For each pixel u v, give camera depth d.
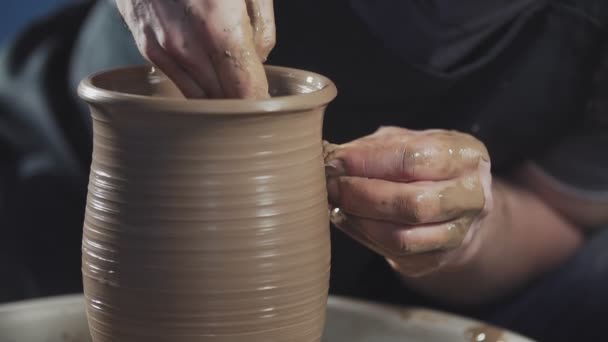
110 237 0.83
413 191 0.93
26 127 1.69
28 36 1.83
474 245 1.10
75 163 1.63
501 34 1.41
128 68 0.95
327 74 1.40
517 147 1.48
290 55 1.39
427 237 0.96
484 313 1.51
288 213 0.83
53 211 1.65
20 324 1.14
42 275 1.63
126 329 0.84
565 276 1.43
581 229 1.57
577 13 1.39
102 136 0.84
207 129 0.79
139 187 0.81
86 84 0.85
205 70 0.85
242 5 0.85
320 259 0.87
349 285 1.56
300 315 0.86
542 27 1.41
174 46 0.85
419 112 1.45
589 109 1.46
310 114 0.84
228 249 0.81
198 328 0.82
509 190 1.50
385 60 1.37
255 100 0.79
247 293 0.82
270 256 0.82
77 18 1.84
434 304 1.53
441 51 1.39
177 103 0.78
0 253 1.62
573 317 1.41
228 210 0.81
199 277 0.81
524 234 1.45
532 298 1.45
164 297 0.82
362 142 0.98
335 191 0.97
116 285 0.83
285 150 0.82
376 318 1.17
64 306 1.17
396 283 1.55
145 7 0.87
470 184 0.96
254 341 0.84
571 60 1.42
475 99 1.44
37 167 1.66
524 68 1.42
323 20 1.35
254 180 0.81
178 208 0.81
